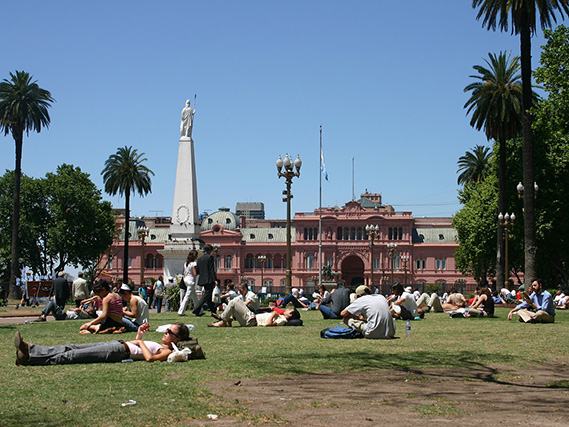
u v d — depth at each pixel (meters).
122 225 148.00
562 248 60.25
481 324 22.70
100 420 7.89
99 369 11.46
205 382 10.45
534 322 23.39
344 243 141.38
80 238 91.56
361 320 17.69
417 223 154.50
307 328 20.48
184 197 48.97
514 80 55.50
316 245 141.88
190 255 29.12
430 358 13.52
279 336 17.78
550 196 57.88
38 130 74.19
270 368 11.93
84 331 18.45
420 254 140.38
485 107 55.00
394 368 12.17
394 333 17.62
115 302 18.47
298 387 10.17
